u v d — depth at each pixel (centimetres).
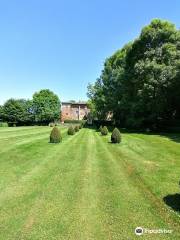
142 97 4175
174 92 4066
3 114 9644
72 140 3000
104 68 6444
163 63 4156
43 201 967
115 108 5728
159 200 982
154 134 3806
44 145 2519
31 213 864
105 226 777
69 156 1886
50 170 1447
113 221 809
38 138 3278
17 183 1191
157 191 1080
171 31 4369
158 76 4003
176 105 4425
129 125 4978
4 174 1359
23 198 998
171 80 3928
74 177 1297
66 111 12519
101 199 989
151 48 4400
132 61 4756
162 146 2462
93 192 1067
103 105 6625
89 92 7156
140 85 4297
